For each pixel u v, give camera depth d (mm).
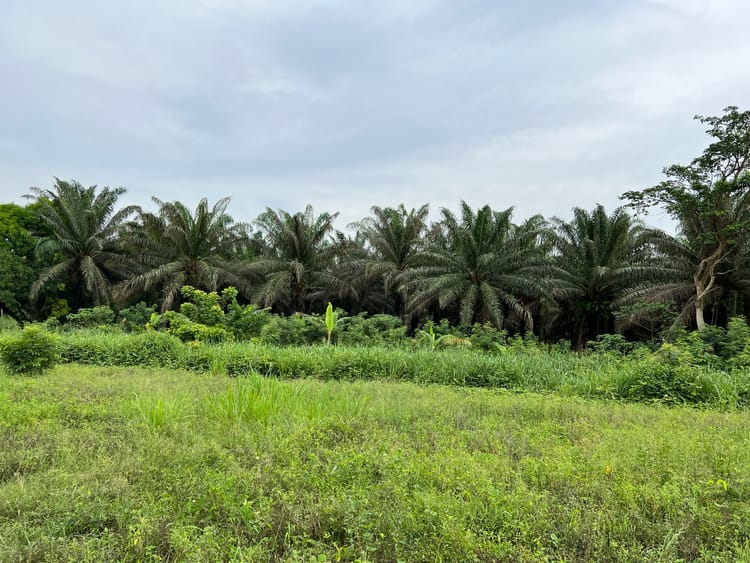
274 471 3545
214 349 11297
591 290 20578
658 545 2727
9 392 6520
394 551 2641
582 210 20891
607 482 3477
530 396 7633
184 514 2955
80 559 2480
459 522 2777
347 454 3896
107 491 3170
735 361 10258
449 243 21578
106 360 11148
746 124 15031
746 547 2596
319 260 23625
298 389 6297
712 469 3789
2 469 3604
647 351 11273
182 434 4535
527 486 3467
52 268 23281
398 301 26281
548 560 2572
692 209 16391
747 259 16859
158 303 24625
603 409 6625
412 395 7398
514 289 19656
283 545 2691
